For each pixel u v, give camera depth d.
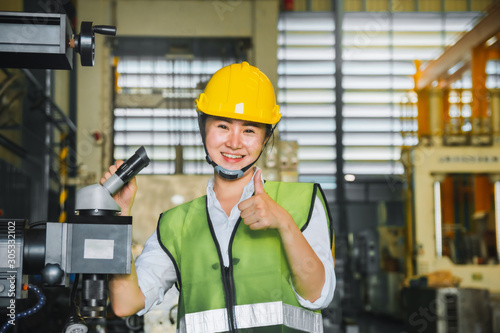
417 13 16.64
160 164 12.03
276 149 7.36
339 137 16.55
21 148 7.65
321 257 1.66
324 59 16.56
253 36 8.83
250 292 1.67
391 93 16.70
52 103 8.79
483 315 7.81
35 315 4.55
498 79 15.95
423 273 9.62
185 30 8.88
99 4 8.77
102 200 1.40
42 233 1.42
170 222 1.82
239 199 1.79
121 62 9.96
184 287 1.72
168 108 8.79
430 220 9.73
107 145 8.43
